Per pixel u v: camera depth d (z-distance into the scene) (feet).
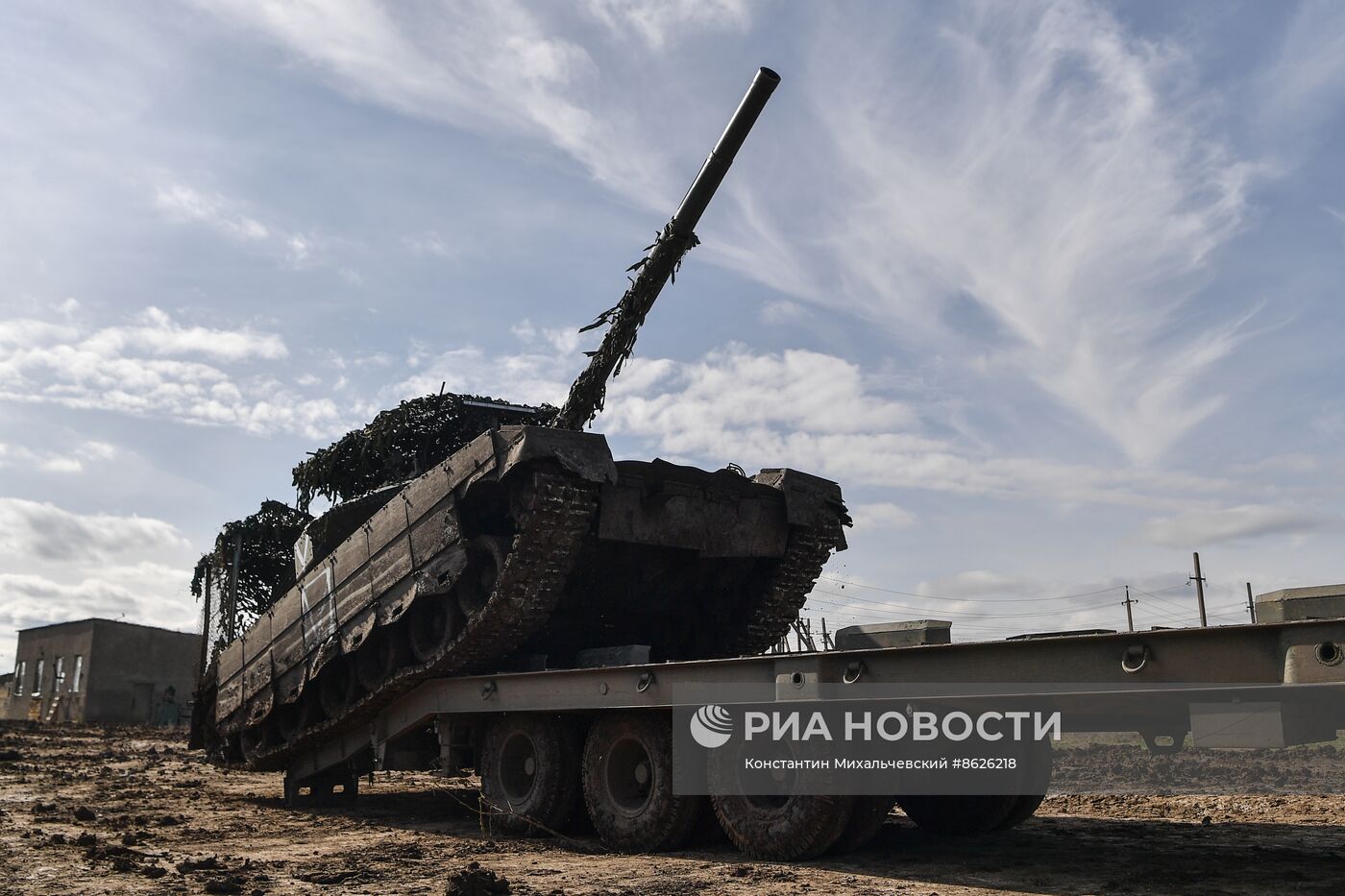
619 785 37.42
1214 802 46.34
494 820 41.45
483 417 55.26
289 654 51.60
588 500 40.96
